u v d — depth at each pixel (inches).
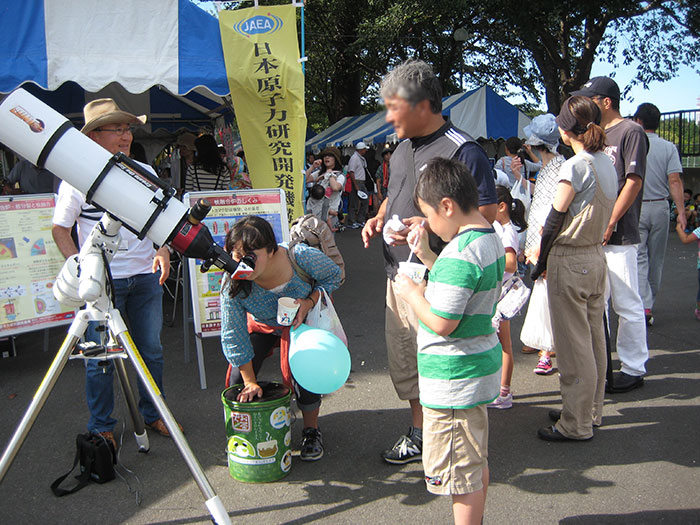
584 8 479.2
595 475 121.3
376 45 617.9
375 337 219.1
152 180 97.4
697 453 129.0
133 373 179.2
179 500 116.3
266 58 208.1
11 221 185.8
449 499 114.7
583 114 127.2
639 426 142.5
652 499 112.5
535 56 553.9
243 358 118.3
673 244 407.2
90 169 94.7
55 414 156.3
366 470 126.0
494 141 500.4
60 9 193.9
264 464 120.3
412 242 92.7
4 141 95.6
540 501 112.7
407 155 118.6
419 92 108.1
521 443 136.0
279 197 185.8
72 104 354.9
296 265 120.6
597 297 134.2
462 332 89.2
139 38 200.4
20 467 129.7
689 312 238.2
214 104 346.9
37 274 189.6
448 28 676.1
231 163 299.3
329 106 906.7
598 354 137.7
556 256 130.3
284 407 121.0
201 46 206.2
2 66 185.3
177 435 98.0
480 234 87.7
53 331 231.1
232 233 110.7
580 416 132.7
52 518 111.0
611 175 129.4
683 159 522.6
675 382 168.6
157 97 376.8
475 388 89.4
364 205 583.8
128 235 134.6
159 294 142.5
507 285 150.3
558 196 126.3
